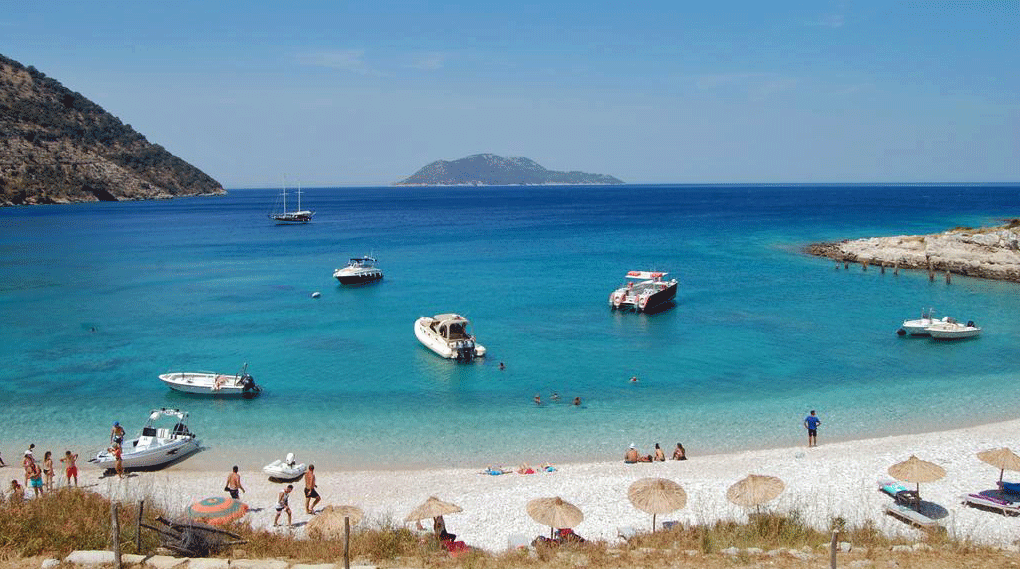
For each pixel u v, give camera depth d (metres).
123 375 42.97
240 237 137.00
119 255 105.69
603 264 93.19
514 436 32.91
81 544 17.39
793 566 16.31
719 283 76.19
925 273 81.31
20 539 17.30
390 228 161.75
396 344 50.69
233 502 20.55
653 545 18.89
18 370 43.97
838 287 72.88
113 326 56.66
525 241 126.38
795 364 44.44
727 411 35.91
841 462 27.30
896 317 58.16
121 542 17.69
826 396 38.03
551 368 44.09
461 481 27.33
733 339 51.09
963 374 41.75
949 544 17.81
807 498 23.84
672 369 43.53
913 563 16.27
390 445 31.95
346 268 81.69
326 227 165.62
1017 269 75.25
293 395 39.25
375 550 18.28
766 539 18.95
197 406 37.44
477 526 22.73
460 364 45.25
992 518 21.64
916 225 142.38
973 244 82.12
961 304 63.06
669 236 131.75
